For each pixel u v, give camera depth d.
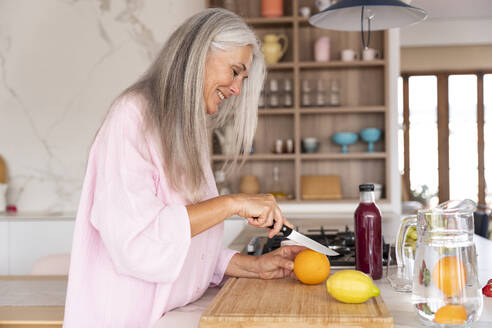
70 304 1.09
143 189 1.03
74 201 3.69
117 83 3.65
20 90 3.70
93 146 1.11
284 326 0.89
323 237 1.84
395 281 1.18
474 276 0.89
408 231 1.18
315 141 3.63
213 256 1.25
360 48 3.71
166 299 1.09
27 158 3.70
